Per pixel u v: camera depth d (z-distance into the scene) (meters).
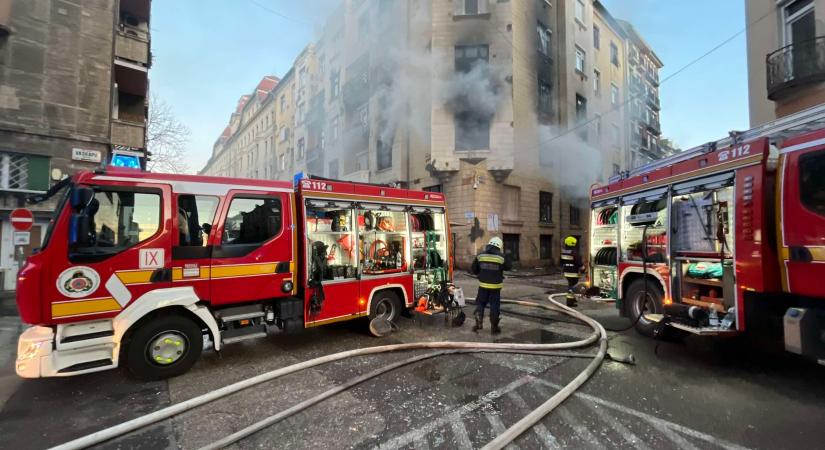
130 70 12.83
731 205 4.29
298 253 5.10
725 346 5.14
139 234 3.92
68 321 3.52
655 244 5.53
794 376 4.06
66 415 3.23
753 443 2.74
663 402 3.42
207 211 4.37
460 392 3.63
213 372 4.21
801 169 3.65
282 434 2.87
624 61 25.97
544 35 18.58
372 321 5.71
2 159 9.75
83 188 3.56
